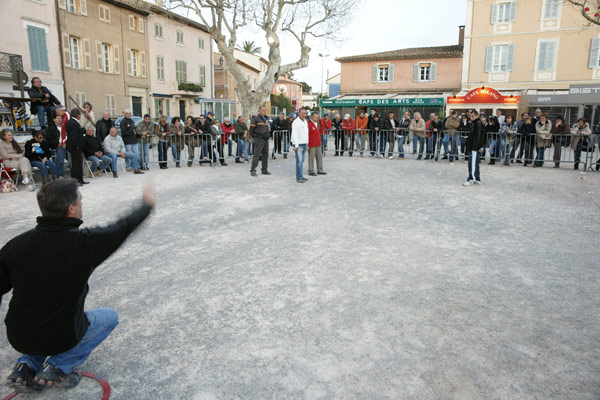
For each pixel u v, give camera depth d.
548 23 26.61
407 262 4.82
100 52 24.36
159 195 8.65
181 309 3.75
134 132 11.72
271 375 2.80
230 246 5.43
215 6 20.28
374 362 2.93
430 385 2.68
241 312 3.67
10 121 11.85
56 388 2.71
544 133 12.59
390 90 33.22
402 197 8.42
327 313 3.63
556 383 2.69
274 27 21.95
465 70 29.45
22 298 2.26
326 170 12.15
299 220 6.67
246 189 9.29
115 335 3.33
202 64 34.47
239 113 42.00
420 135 14.48
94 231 2.38
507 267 4.65
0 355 3.12
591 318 3.52
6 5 18.38
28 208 7.71
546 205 7.71
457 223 6.49
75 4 22.45
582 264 4.73
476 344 3.14
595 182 10.28
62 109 10.00
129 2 25.98
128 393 2.64
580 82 26.33
